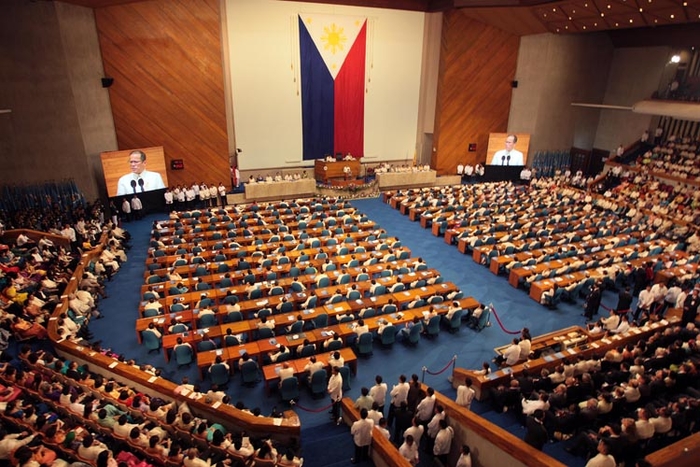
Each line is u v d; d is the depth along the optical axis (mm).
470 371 10172
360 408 8742
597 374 9609
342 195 25359
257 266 15680
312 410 9844
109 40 20000
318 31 24766
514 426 8961
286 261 15547
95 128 19859
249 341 11719
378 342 12383
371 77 26672
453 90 26781
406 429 8477
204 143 23266
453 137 27859
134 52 20609
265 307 12586
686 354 10383
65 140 18484
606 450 6555
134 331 12609
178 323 11711
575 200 23859
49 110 17844
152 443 7379
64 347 10367
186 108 22359
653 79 26406
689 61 25672
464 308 12820
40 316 11531
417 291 13602
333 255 16578
